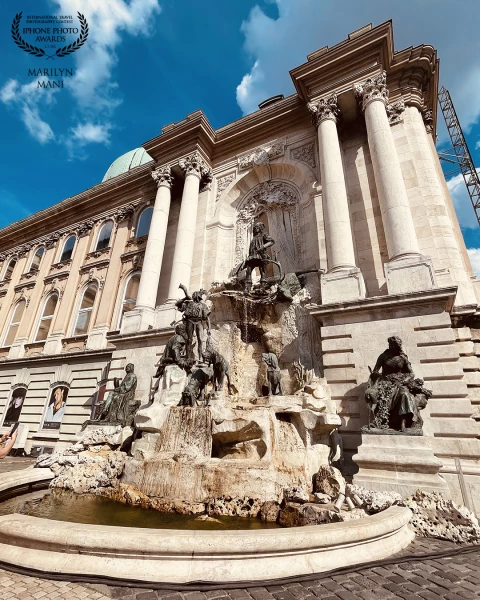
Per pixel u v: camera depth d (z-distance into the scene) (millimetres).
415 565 4133
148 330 13695
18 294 26328
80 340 19938
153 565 3363
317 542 3787
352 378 9266
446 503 5664
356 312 9828
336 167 13062
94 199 24953
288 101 17234
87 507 6438
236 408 8031
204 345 12273
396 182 11453
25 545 3604
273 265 15414
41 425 18156
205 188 18609
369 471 6895
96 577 3227
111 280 20812
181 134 18750
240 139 18797
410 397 7227
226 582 3295
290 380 10930
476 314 9352
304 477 6730
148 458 7598
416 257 9906
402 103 14172
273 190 17188
